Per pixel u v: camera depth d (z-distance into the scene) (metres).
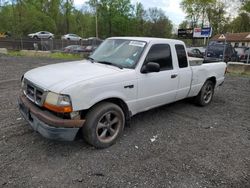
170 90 5.14
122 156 3.82
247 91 8.82
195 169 3.56
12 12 49.44
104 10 58.53
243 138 4.69
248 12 52.22
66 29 63.56
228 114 6.07
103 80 3.83
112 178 3.28
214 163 3.74
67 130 3.53
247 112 6.29
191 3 57.81
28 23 49.59
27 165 3.48
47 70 4.23
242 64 13.93
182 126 5.15
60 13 62.12
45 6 58.16
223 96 7.91
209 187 3.19
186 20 61.78
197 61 5.93
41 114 3.56
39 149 3.91
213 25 59.81
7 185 3.06
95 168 3.48
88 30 66.62
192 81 5.74
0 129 4.54
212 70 6.45
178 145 4.28
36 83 3.77
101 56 4.93
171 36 78.06
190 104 6.72
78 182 3.17
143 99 4.55
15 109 5.68
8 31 49.31
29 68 13.20
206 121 5.51
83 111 3.82
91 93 3.67
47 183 3.13
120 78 4.06
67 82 3.58
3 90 7.58
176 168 3.56
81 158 3.71
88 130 3.80
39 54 24.52
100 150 3.97
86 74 3.91
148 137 4.53
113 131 4.16
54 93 3.47
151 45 4.64
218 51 18.14
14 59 18.92
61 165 3.52
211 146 4.30
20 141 4.13
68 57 22.95
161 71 4.84
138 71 4.36
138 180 3.26
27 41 31.02
